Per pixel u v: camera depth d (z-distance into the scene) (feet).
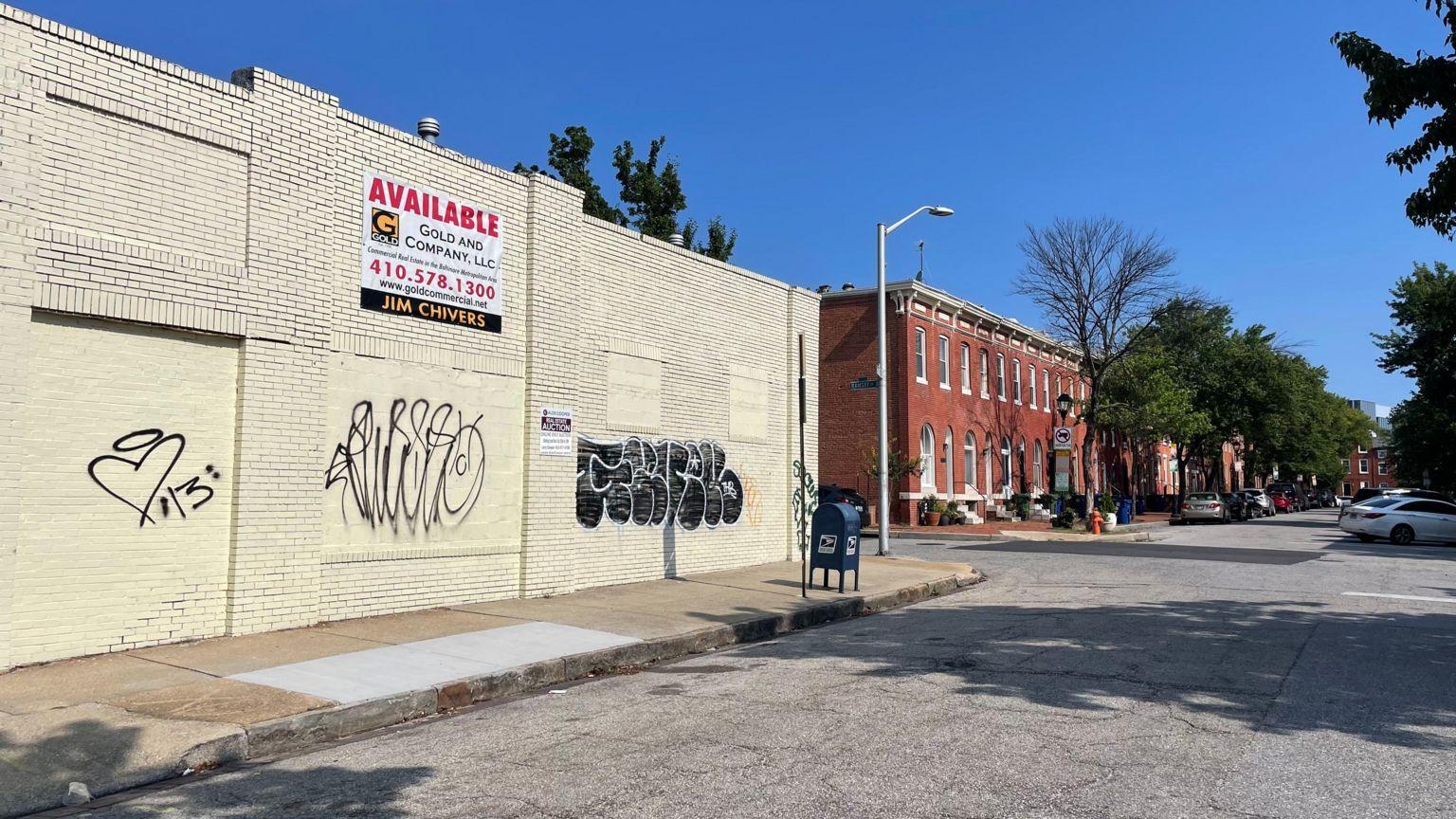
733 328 57.93
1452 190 32.89
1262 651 31.53
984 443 128.26
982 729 21.75
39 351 27.43
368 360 36.32
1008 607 44.37
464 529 39.88
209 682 25.43
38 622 27.27
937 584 52.24
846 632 38.04
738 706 24.59
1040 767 18.88
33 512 27.22
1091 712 23.34
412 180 38.22
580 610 39.42
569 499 44.62
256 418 32.24
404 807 17.15
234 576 31.58
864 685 26.84
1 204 26.32
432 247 38.91
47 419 27.58
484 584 40.78
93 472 28.53
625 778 18.47
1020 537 94.53
